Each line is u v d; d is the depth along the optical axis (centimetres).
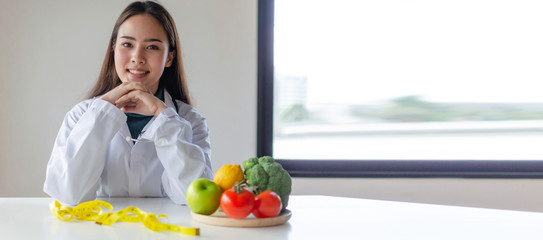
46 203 155
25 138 304
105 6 305
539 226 129
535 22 323
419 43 324
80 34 304
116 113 162
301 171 315
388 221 132
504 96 326
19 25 301
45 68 303
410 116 326
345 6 322
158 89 196
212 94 311
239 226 121
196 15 309
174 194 159
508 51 325
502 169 321
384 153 327
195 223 126
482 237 117
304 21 321
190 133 169
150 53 178
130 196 180
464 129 327
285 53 321
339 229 121
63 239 110
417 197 315
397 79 325
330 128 326
